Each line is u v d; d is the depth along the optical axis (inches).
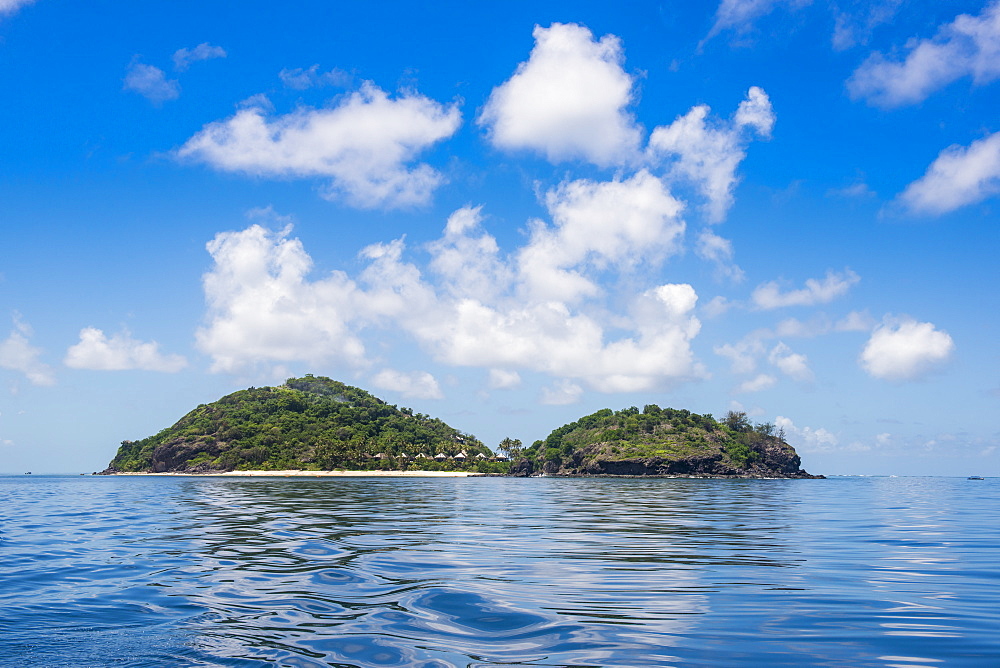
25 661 316.5
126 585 503.2
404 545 770.8
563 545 784.9
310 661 316.5
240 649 336.2
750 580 536.1
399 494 2600.9
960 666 311.4
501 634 365.4
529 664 311.9
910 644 347.9
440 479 7504.9
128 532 906.7
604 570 585.0
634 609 426.6
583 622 391.9
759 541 845.8
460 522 1146.7
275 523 1074.1
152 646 340.8
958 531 997.2
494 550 729.6
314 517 1225.4
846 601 454.3
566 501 2119.8
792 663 315.0
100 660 318.7
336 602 443.2
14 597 459.8
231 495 2293.3
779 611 423.2
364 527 1015.0
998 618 407.2
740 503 1994.3
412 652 330.6
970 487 4153.5
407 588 491.5
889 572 581.3
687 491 3329.2
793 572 580.4
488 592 478.0
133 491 2721.5
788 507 1724.9
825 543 822.5
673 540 853.8
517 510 1562.5
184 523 1062.4
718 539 869.8
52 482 5128.0
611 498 2401.6
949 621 398.3
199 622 390.3
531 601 448.8
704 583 521.0
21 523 1052.5
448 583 512.7
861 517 1331.2
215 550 712.4
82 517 1188.5
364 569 581.9
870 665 311.6
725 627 381.7
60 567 591.8
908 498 2349.9
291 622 390.0
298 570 574.6
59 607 429.1
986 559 671.1
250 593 473.1
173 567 591.8
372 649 335.9
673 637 359.3
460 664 312.2
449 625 383.9
